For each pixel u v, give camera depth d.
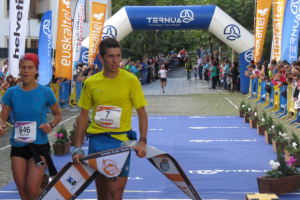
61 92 14.77
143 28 18.67
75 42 16.12
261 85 15.77
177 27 18.55
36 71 3.77
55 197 3.21
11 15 9.45
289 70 11.29
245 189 5.23
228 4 21.84
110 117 3.30
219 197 4.91
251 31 21.81
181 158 7.07
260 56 16.77
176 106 15.34
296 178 5.00
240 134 9.40
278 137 7.45
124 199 4.86
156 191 5.16
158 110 14.25
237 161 6.78
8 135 9.70
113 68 3.26
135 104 3.34
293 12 12.04
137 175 5.96
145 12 18.36
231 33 18.42
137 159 6.98
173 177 3.31
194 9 18.38
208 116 12.59
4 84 9.80
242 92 19.30
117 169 3.17
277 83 12.98
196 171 6.17
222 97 18.31
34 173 3.59
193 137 9.15
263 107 14.48
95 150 3.34
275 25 13.77
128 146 3.21
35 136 3.69
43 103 3.75
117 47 3.26
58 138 7.56
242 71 19.05
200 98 18.08
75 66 15.86
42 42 11.74
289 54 12.21
